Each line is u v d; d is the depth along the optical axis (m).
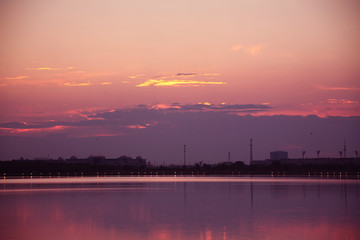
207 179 161.88
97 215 49.25
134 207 57.31
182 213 50.75
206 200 66.56
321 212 51.12
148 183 126.25
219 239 34.66
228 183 121.69
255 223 42.69
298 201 64.06
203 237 35.50
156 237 35.53
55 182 137.50
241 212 51.38
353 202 61.97
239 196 73.50
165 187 102.56
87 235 36.41
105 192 85.50
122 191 88.38
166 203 62.31
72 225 41.75
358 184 110.25
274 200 65.88
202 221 44.19
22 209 55.38
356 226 40.69
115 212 52.00
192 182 131.12
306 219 45.31
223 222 43.44
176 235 36.41
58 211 53.19
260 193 79.69
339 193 77.75
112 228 40.00
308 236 35.78
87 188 100.19
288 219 45.34
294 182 124.69
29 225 41.91
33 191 89.25
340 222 43.16
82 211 53.09
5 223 43.06
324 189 89.19
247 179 157.75
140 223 43.00
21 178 191.00
